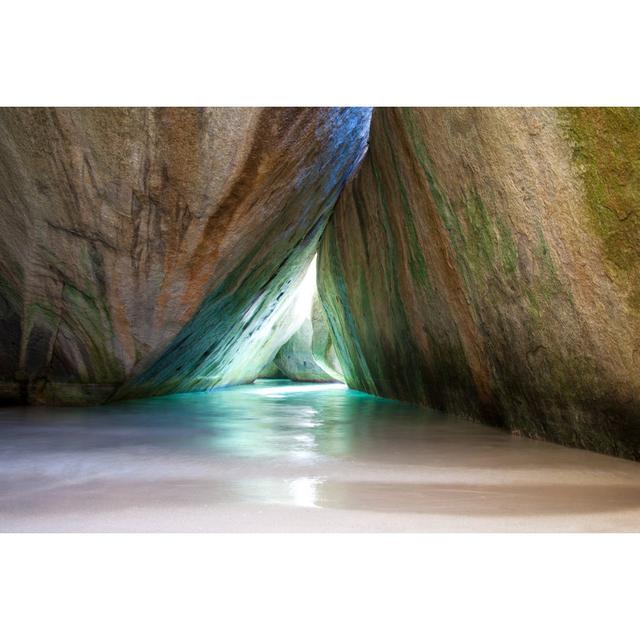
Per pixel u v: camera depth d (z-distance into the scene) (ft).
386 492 11.66
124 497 11.06
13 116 21.06
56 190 22.76
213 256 25.12
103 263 24.63
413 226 25.72
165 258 24.62
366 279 36.14
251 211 24.82
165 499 10.94
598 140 13.53
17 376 27.68
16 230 24.09
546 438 19.07
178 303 26.02
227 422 23.85
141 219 23.58
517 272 17.74
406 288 28.89
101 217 23.38
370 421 25.11
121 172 22.29
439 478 13.01
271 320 51.26
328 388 56.03
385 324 34.53
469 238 20.02
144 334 26.78
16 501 10.76
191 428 21.50
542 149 14.89
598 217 14.12
